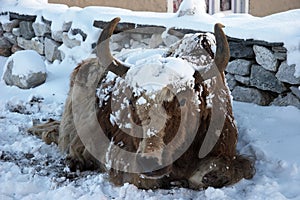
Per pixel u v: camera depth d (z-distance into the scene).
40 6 9.04
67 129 4.98
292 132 4.79
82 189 4.07
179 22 6.33
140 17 6.84
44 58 8.54
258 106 5.56
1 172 4.45
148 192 3.97
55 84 7.18
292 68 5.24
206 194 3.85
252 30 5.60
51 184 4.20
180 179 4.12
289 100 5.41
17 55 7.45
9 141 5.41
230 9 10.56
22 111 6.52
